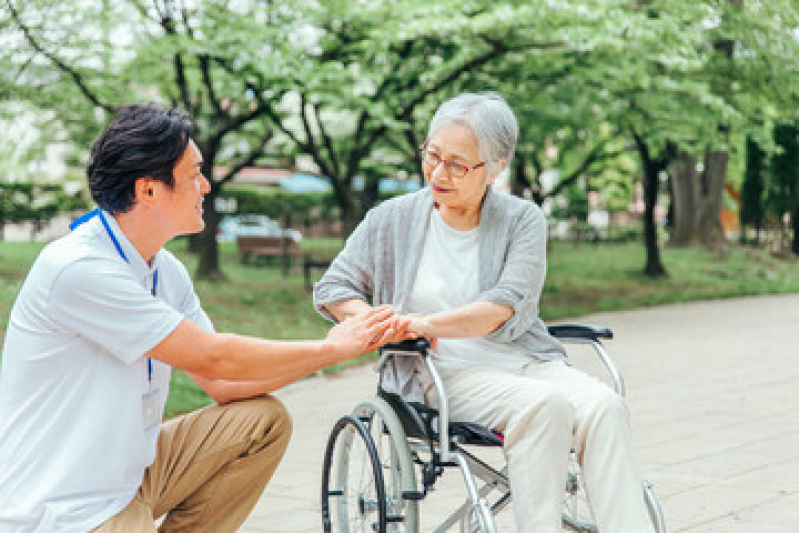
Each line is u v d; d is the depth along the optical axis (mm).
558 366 3260
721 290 16797
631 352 9727
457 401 3109
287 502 4578
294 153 17438
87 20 11344
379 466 2961
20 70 11211
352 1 11820
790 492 4516
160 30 12000
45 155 14133
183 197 2484
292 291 14977
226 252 23078
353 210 14367
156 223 2494
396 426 3018
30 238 20266
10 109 12031
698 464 5109
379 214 3379
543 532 2781
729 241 24922
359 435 3342
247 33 11039
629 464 2830
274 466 2842
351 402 7367
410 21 11234
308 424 6562
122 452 2457
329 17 12055
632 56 12016
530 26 11570
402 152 17344
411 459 2977
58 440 2408
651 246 18625
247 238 19594
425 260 3305
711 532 3924
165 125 2445
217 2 11578
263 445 2775
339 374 8773
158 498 2729
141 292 2441
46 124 12906
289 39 11648
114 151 2428
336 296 3320
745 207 22781
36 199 19328
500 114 3145
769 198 22234
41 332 2400
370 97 12648
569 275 18641
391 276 3330
